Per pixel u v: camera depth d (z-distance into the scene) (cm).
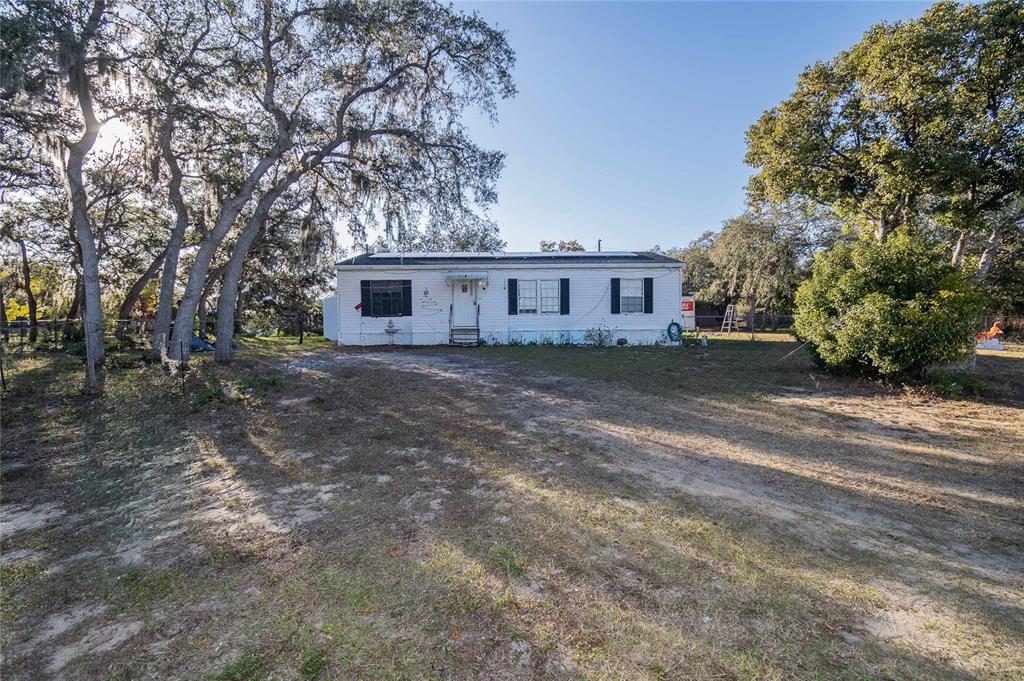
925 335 789
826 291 930
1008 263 2062
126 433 578
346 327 1664
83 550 315
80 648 225
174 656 218
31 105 935
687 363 1199
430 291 1680
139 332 1866
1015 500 384
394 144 1380
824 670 207
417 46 1205
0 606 256
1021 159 1018
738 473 443
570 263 1695
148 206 1869
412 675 205
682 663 211
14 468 465
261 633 233
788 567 287
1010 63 969
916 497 389
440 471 449
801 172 1331
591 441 543
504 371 1067
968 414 672
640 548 309
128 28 1038
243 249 1276
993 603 254
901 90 1048
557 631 232
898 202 1188
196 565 294
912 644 223
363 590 266
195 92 1119
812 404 734
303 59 1230
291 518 356
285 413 673
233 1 1091
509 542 317
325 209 1519
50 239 1780
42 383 892
